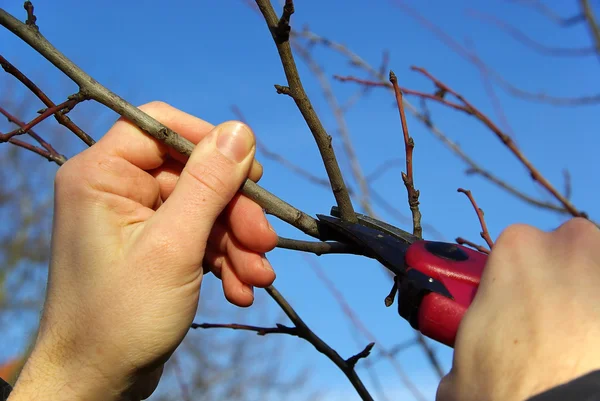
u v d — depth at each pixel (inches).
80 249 14.9
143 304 14.6
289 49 15.5
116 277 14.6
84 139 16.6
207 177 15.1
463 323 11.6
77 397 14.4
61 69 15.5
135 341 14.5
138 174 16.3
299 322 20.0
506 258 11.7
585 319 10.6
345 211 16.8
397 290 15.7
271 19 15.5
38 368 14.6
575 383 10.1
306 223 16.9
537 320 10.8
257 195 16.6
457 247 15.3
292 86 15.8
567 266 11.2
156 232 14.8
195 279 15.0
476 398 11.0
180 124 17.8
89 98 15.8
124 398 15.0
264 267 17.2
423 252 15.0
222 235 17.4
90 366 14.5
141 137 16.6
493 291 11.5
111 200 15.3
